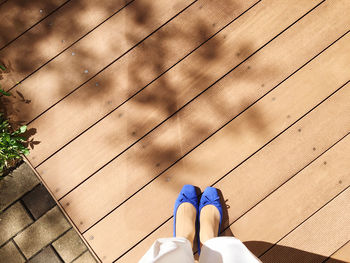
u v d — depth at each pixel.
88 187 1.80
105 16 1.90
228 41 1.85
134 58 1.87
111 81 1.86
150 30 1.87
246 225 1.74
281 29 1.83
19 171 1.90
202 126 1.81
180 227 1.69
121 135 1.82
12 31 1.91
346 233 1.70
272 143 1.78
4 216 1.89
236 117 1.80
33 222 1.88
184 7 1.87
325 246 1.70
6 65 1.89
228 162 1.78
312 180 1.75
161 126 1.82
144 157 1.81
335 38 1.81
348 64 1.80
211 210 1.72
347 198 1.73
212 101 1.82
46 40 1.90
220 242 1.39
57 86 1.87
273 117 1.79
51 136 1.84
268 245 1.71
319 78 1.80
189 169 1.79
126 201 1.78
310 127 1.78
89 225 1.77
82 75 1.87
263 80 1.82
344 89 1.79
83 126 1.84
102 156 1.81
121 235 1.76
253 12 1.85
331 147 1.76
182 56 1.85
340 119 1.77
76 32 1.89
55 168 1.82
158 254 1.26
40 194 1.90
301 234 1.71
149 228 1.76
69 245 1.86
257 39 1.84
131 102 1.84
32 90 1.87
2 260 1.87
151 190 1.79
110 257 1.74
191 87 1.83
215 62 1.84
